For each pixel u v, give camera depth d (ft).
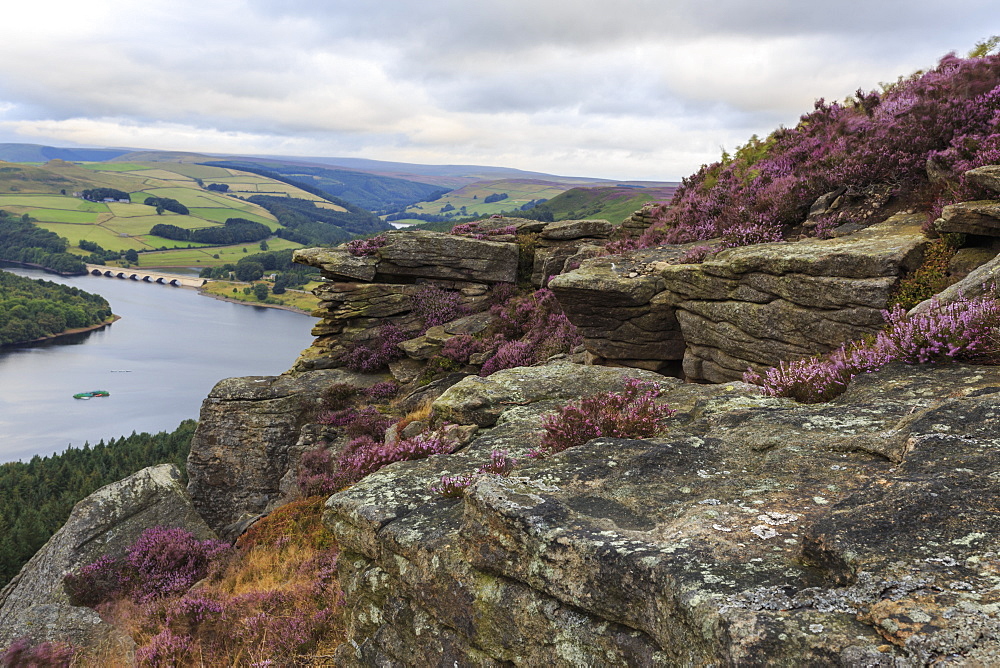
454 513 18.39
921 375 22.16
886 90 63.00
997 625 8.41
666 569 11.93
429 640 16.85
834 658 9.09
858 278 37.40
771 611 10.24
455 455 24.38
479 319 95.45
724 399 26.25
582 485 17.31
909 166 47.37
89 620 49.85
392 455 28.94
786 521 13.33
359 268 99.55
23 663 42.78
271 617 36.68
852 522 11.55
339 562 20.66
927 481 12.39
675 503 15.56
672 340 52.85
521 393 35.78
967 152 43.11
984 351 22.27
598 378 36.40
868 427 18.31
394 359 95.91
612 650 12.71
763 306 42.11
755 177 64.08
